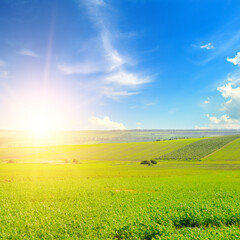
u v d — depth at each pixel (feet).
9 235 50.06
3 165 320.29
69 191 110.83
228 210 69.00
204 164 354.95
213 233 49.78
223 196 100.94
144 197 97.91
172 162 402.31
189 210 67.36
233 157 426.10
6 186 125.18
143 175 211.41
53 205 80.74
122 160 463.42
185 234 48.39
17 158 503.61
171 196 99.86
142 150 583.58
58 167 297.94
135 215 64.44
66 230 53.01
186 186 135.64
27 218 63.05
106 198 95.14
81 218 62.34
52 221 59.16
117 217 61.87
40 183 140.05
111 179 172.86
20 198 93.45
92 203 84.99
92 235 50.49
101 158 500.33
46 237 49.88
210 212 65.46
